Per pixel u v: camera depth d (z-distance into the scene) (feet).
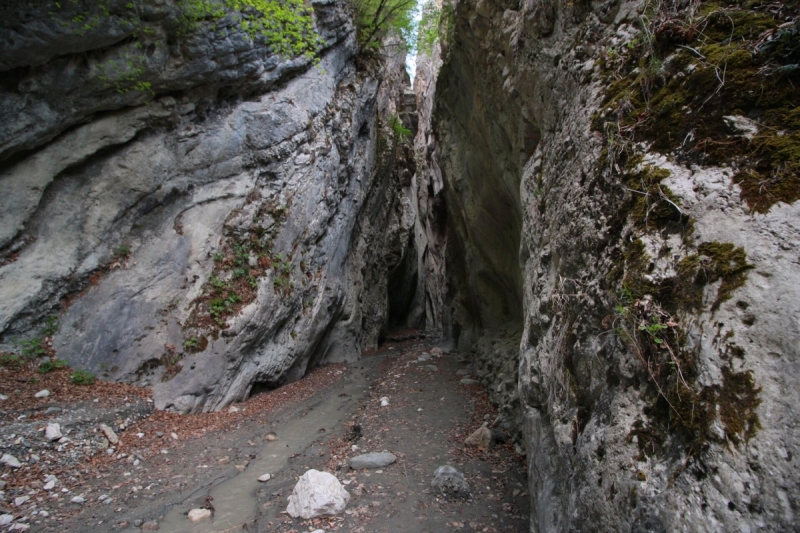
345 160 42.68
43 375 22.06
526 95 20.85
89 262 25.09
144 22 24.45
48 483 16.08
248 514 15.08
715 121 7.84
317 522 14.16
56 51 21.77
